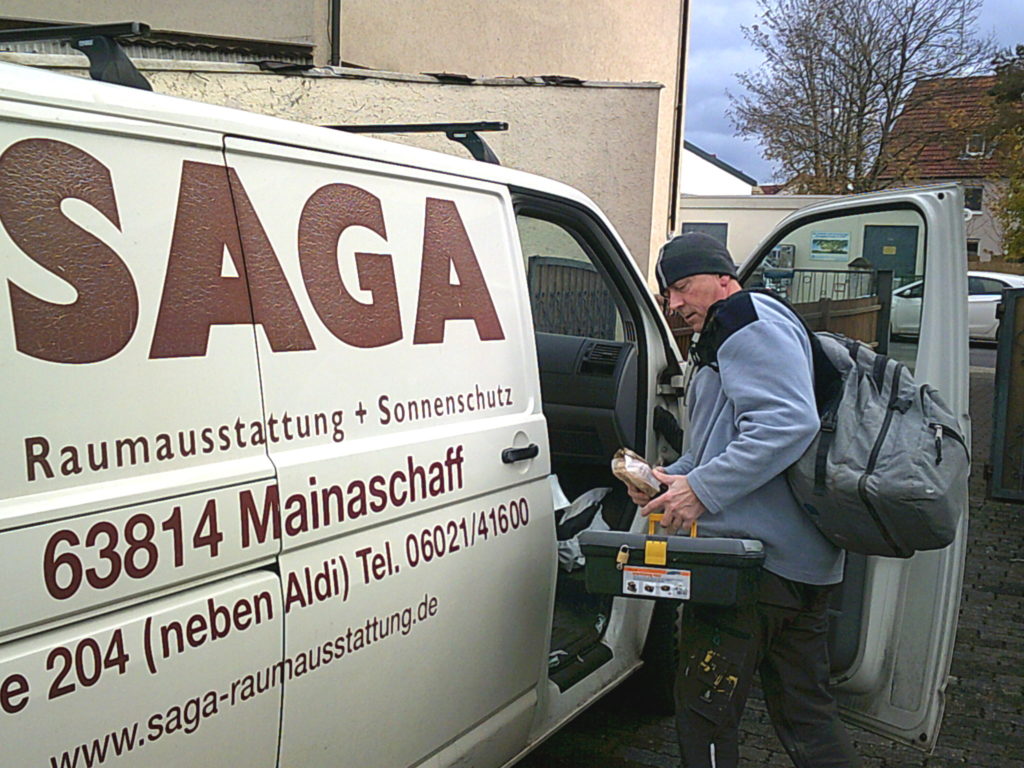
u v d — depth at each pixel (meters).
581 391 3.52
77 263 1.56
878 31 24.86
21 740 1.46
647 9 11.45
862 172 25.61
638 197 7.85
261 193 1.89
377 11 7.79
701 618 2.51
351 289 2.05
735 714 2.53
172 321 1.69
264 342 1.85
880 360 2.52
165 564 1.64
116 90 1.67
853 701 3.09
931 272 2.88
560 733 3.47
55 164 1.56
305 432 1.91
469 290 2.41
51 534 1.49
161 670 1.65
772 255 3.58
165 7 7.07
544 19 9.77
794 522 2.47
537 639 2.64
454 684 2.32
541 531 2.61
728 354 2.43
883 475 2.29
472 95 7.02
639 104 7.69
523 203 2.76
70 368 1.54
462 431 2.31
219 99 5.71
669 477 2.49
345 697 2.00
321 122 6.20
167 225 1.71
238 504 1.76
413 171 2.27
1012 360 6.68
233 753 1.79
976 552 5.80
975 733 3.62
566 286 4.02
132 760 1.61
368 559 2.03
